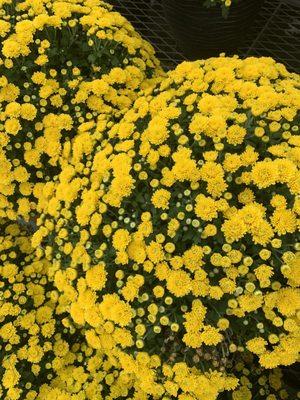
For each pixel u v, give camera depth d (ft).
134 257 2.18
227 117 2.25
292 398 2.62
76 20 2.94
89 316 2.25
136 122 2.58
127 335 2.19
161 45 4.59
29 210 2.92
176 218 2.15
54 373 2.78
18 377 2.61
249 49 4.46
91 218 2.32
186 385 2.10
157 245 2.13
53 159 2.87
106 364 2.66
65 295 2.53
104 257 2.27
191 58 4.23
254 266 2.04
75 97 2.91
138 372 2.20
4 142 2.81
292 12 4.85
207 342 2.03
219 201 2.07
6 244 3.11
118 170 2.32
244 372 2.60
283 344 2.00
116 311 2.15
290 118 2.24
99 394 2.61
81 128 2.75
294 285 1.99
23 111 2.79
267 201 2.08
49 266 3.06
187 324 2.05
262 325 2.02
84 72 3.08
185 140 2.23
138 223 2.24
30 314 2.80
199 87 2.50
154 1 4.94
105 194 2.36
